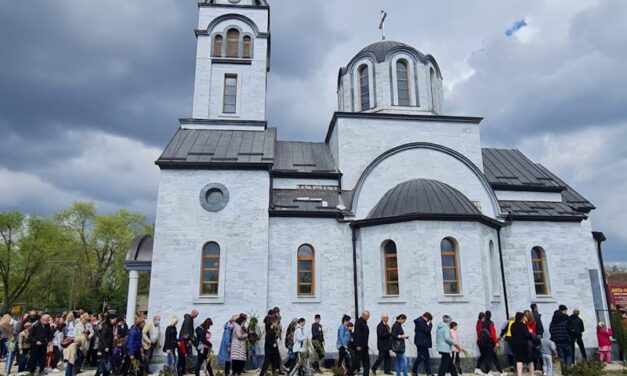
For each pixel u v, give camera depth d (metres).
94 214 55.66
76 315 20.55
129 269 21.56
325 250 20.20
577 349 20.67
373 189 21.53
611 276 48.09
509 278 21.11
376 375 15.88
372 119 23.69
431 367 16.91
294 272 19.81
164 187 19.97
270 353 15.06
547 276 21.56
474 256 18.53
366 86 26.98
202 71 26.94
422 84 26.36
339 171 22.81
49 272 51.47
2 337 19.97
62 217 54.09
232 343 15.69
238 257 19.41
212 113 26.39
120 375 15.40
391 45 27.00
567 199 24.88
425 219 18.53
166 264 19.06
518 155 27.33
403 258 18.59
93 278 53.91
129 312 21.03
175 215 19.66
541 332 18.05
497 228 21.19
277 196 21.53
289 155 24.61
